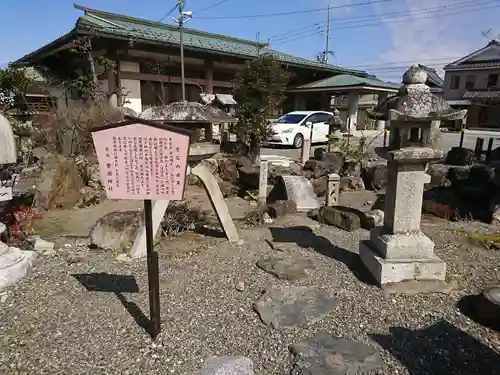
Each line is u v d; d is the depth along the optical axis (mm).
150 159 2557
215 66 16281
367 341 2656
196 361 2445
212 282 3543
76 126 8641
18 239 4465
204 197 7504
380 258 3521
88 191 7133
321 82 19828
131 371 2355
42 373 2332
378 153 3674
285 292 3281
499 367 2410
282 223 5633
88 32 11211
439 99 3221
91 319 2896
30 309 3039
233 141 11742
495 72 28797
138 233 4191
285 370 2377
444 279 3506
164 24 16172
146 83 14219
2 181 4176
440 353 2537
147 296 3256
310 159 9898
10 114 8742
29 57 15336
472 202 6539
